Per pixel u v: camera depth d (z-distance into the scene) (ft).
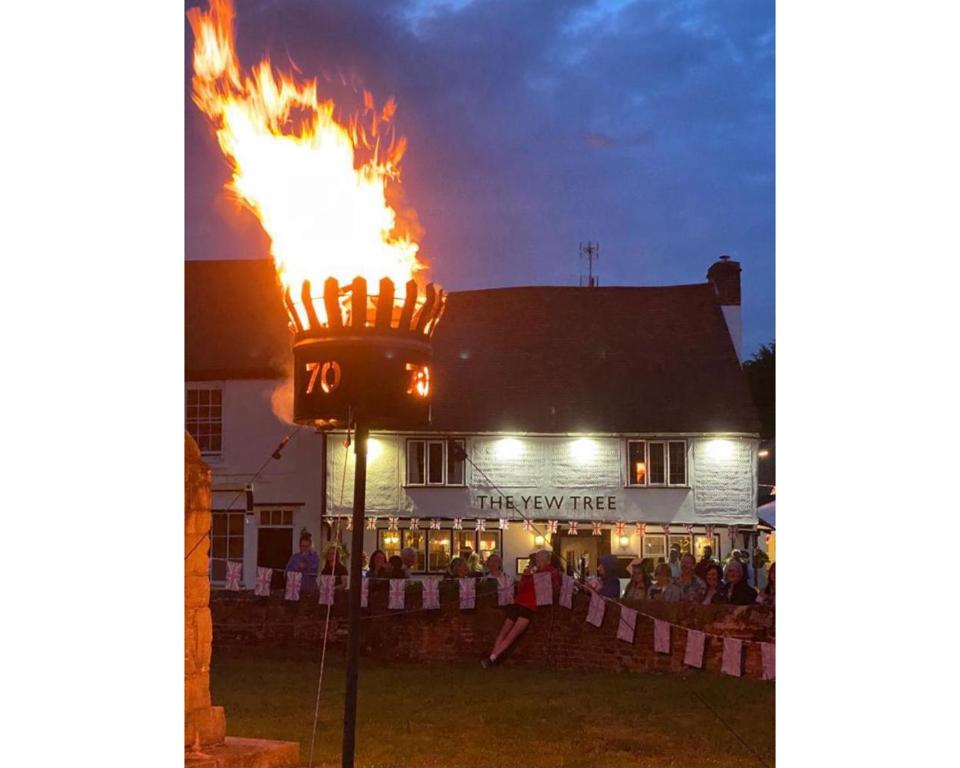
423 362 15.72
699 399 100.22
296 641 46.03
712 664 35.50
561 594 39.24
